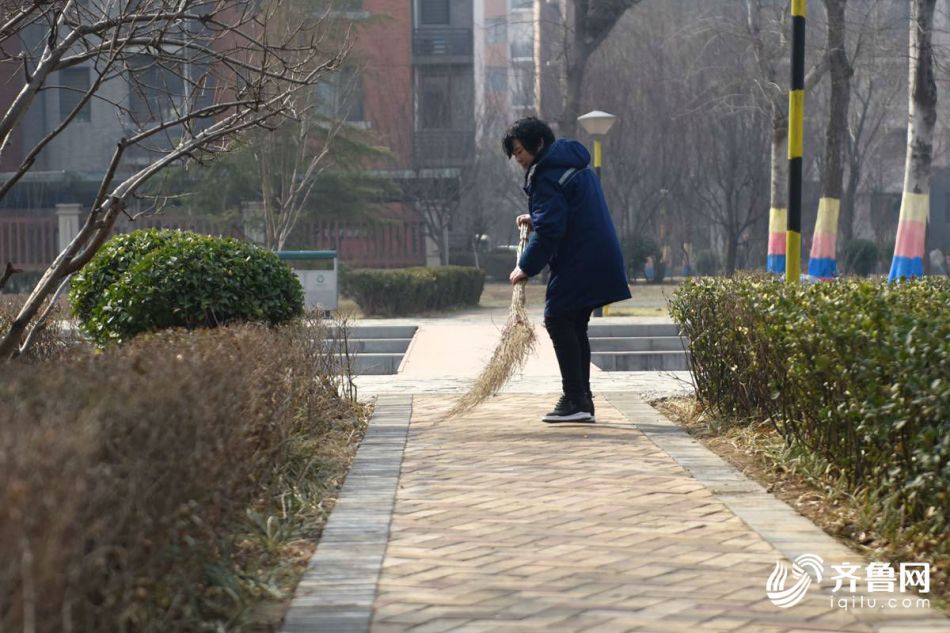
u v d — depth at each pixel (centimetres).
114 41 686
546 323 885
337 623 425
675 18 4725
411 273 2672
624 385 1166
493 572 494
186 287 898
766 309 756
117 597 346
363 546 534
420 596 459
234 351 575
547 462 736
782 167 2720
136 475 345
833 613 436
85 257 663
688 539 547
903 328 554
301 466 686
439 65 4300
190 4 719
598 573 491
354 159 3406
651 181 4838
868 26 2795
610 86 4678
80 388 383
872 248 4569
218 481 450
